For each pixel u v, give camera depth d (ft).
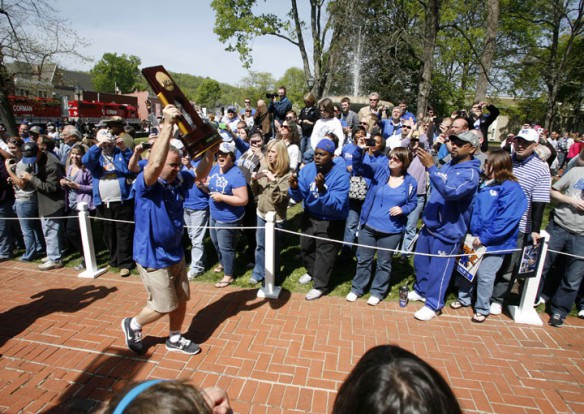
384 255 14.29
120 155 16.90
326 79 58.70
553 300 13.48
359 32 53.42
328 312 14.06
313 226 14.88
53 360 11.34
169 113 9.24
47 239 18.20
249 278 16.98
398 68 53.42
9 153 19.44
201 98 301.63
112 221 17.26
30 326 13.12
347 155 19.27
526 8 81.92
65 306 14.52
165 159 9.34
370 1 51.44
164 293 10.58
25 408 9.51
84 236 16.81
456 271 14.58
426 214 13.78
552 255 13.85
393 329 12.98
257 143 18.44
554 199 13.26
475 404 9.67
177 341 11.61
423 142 18.57
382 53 50.49
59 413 9.37
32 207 18.94
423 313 13.62
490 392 10.09
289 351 11.68
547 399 9.87
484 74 41.91
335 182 13.97
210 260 19.26
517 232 12.98
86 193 18.51
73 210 19.21
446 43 87.86
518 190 12.43
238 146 20.66
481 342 12.31
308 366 11.00
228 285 16.30
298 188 14.75
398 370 3.37
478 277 13.38
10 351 11.75
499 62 87.15
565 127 117.80
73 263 19.01
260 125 31.12
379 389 3.25
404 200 13.92
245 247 20.83
